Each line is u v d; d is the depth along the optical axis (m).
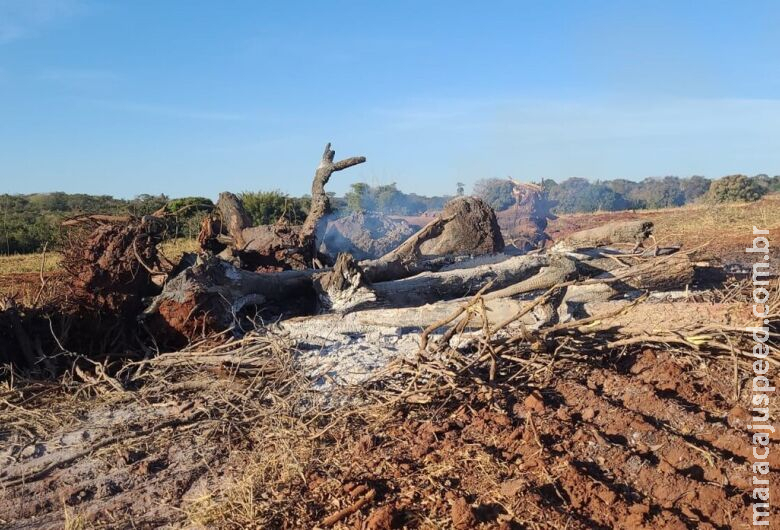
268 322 7.68
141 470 4.81
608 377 5.31
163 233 7.61
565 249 8.04
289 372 5.98
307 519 3.95
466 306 5.47
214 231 10.30
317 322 7.05
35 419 5.75
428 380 5.41
